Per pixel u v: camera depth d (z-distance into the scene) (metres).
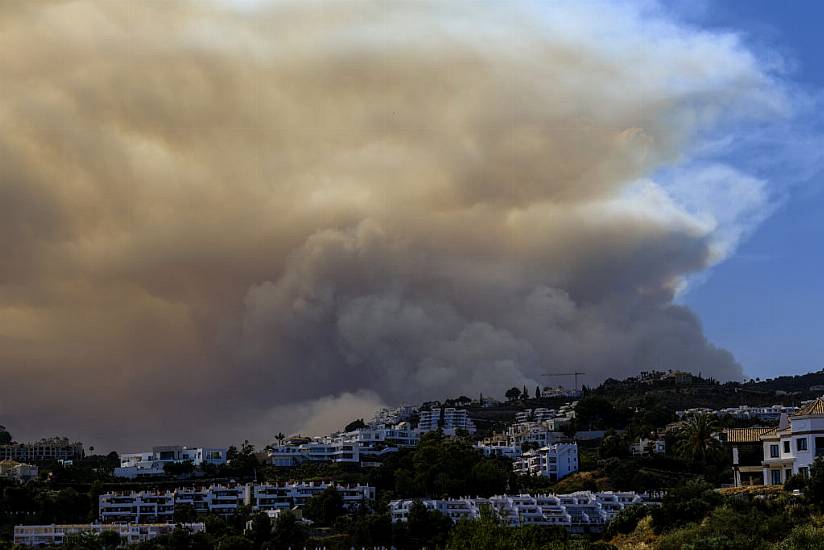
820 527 190.00
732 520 197.38
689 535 199.00
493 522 177.25
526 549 172.50
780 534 192.38
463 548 173.88
